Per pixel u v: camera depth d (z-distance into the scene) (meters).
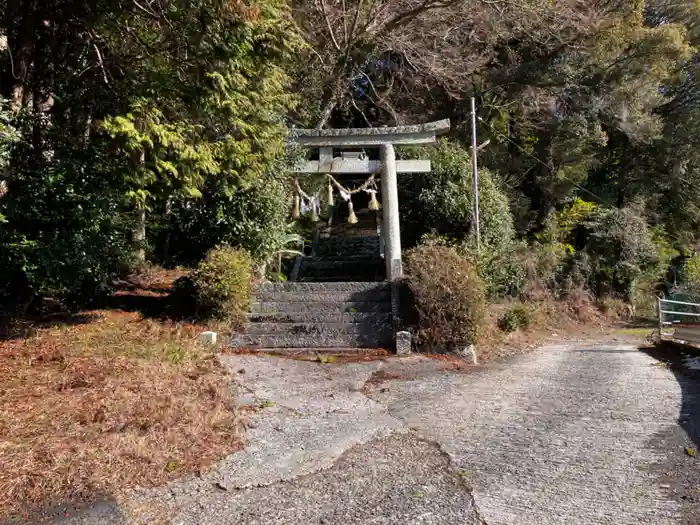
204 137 6.91
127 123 5.92
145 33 7.47
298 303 8.12
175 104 6.85
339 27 13.27
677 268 19.58
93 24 7.19
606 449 3.76
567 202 18.33
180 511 2.91
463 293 7.55
